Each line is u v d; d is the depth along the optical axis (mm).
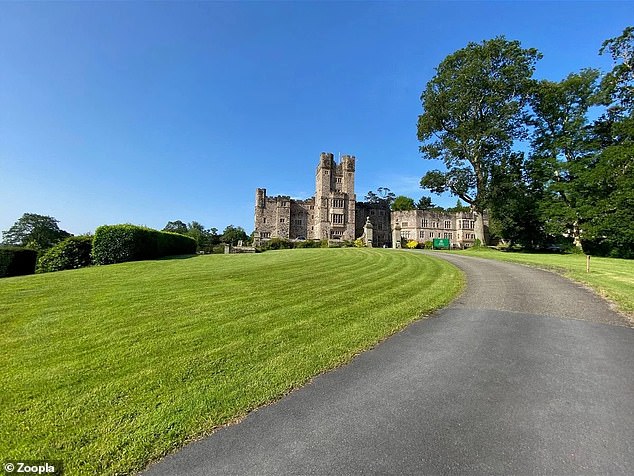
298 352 5566
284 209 74312
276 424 3645
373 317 7652
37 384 4379
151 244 21375
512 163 35156
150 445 3256
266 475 2877
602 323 7426
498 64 33906
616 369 5055
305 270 14898
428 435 3441
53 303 8539
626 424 3627
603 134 32438
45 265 18422
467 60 34156
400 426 3605
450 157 36250
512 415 3812
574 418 3744
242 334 6352
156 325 6805
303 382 4609
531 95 33750
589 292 10539
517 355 5613
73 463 3006
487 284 12062
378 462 3041
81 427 3494
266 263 17594
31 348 5602
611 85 31219
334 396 4254
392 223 75750
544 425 3611
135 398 4055
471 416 3795
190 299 9062
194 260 19344
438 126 37438
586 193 31141
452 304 9195
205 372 4777
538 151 34156
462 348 5934
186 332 6410
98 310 7902
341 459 3084
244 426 3604
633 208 28328
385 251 26812
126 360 5137
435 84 36500
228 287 10781
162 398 4066
